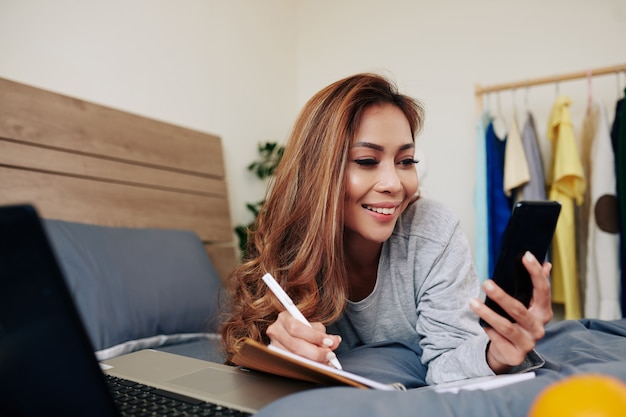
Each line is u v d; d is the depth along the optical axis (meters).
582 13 2.37
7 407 0.46
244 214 2.51
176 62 2.16
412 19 2.81
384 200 0.85
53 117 1.55
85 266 1.29
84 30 1.76
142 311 1.34
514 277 0.61
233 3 2.55
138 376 0.71
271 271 0.95
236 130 2.51
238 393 0.60
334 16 3.06
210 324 1.48
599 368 0.54
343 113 0.85
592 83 2.31
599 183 1.93
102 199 1.66
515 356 0.63
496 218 2.14
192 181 2.04
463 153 2.63
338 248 0.89
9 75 1.52
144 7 2.01
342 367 0.81
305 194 0.91
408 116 0.94
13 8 1.54
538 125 2.43
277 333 0.70
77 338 0.41
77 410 0.45
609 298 1.87
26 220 0.38
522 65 2.50
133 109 1.94
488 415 0.44
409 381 0.79
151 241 1.56
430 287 0.93
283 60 2.97
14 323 0.40
